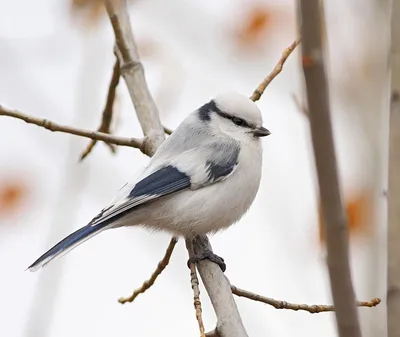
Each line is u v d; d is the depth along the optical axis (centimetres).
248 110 1155
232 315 848
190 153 1132
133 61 1179
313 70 476
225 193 1126
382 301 810
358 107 988
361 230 888
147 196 1091
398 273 545
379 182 923
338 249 487
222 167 1126
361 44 1058
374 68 1027
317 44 475
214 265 984
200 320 796
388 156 570
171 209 1116
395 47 588
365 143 956
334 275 488
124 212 1098
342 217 486
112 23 1152
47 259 970
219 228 1152
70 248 1003
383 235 883
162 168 1114
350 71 1030
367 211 900
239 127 1162
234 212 1147
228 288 918
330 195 486
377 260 868
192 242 1127
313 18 473
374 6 1075
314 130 482
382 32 1047
